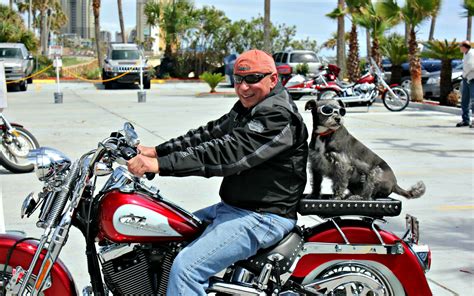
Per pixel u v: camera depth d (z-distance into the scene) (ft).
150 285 11.23
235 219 11.02
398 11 64.39
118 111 56.39
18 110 56.95
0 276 11.32
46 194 11.30
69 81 103.45
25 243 11.36
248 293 11.07
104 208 10.93
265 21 87.81
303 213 11.52
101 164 10.92
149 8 126.31
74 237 19.01
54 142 36.68
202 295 10.70
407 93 58.39
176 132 41.42
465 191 25.48
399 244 11.55
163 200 11.41
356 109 59.57
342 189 12.85
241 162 10.62
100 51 126.31
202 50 120.16
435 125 46.98
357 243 11.54
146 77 91.81
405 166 30.60
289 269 11.29
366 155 13.10
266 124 10.73
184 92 86.07
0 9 150.20
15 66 82.38
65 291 11.34
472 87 44.88
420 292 11.73
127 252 11.09
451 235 19.66
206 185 25.93
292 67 85.30
